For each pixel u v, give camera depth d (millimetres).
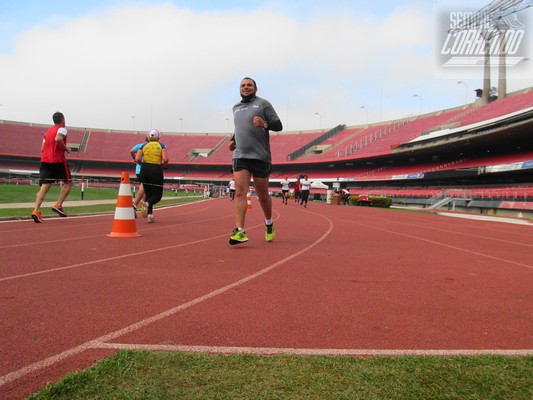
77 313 2717
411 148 42156
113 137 83000
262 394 1632
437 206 33344
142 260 4723
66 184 9945
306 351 2135
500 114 39250
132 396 1591
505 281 4152
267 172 6160
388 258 5414
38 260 4594
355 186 57562
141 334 2342
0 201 17125
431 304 3178
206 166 78625
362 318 2766
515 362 2000
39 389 1669
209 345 2189
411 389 1691
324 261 4980
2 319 2564
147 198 10047
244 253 5398
